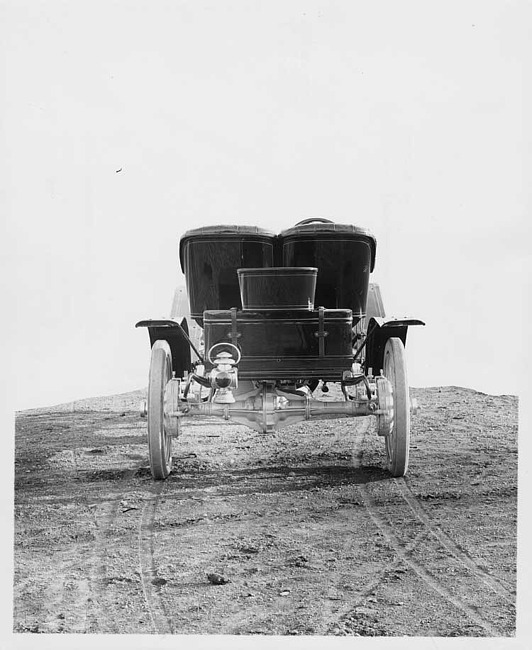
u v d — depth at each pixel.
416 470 6.53
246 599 4.06
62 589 4.21
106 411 10.56
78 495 5.91
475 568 4.41
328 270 5.97
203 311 6.12
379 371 6.58
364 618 3.84
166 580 4.29
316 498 5.75
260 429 6.26
